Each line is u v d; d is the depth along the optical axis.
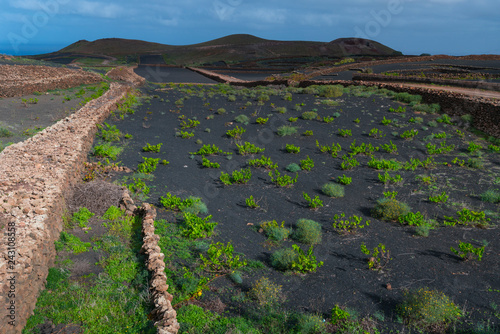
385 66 54.34
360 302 7.29
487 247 9.55
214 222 10.23
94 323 6.04
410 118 23.84
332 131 22.25
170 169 15.59
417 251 9.40
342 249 9.52
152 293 6.79
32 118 22.11
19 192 8.75
